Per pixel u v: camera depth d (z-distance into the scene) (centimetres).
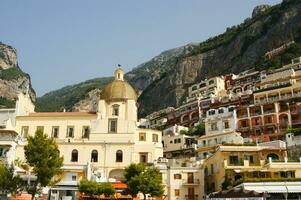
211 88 17225
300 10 19338
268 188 5634
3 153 7131
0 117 8931
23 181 5244
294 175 6406
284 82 13112
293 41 18275
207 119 11975
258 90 12425
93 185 5944
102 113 8894
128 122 8612
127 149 8275
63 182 6544
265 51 19762
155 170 6344
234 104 13838
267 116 11150
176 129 13275
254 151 6944
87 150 8281
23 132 8744
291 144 8119
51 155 5119
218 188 6856
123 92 9125
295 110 10862
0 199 5306
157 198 7038
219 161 6862
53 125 8781
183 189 7200
